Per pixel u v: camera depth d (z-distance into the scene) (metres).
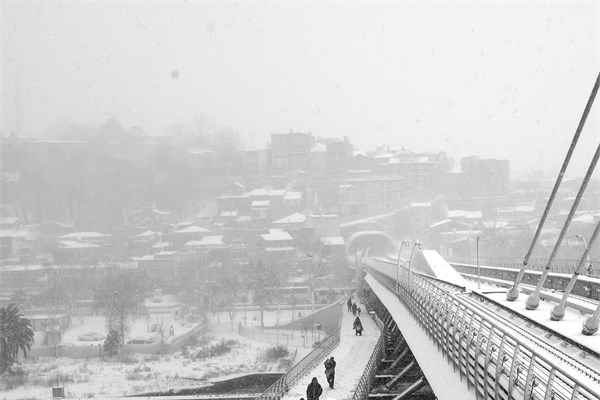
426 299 31.09
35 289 163.38
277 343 92.94
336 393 37.72
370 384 39.53
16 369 80.94
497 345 18.42
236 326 113.25
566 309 26.08
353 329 64.06
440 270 45.25
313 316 105.19
